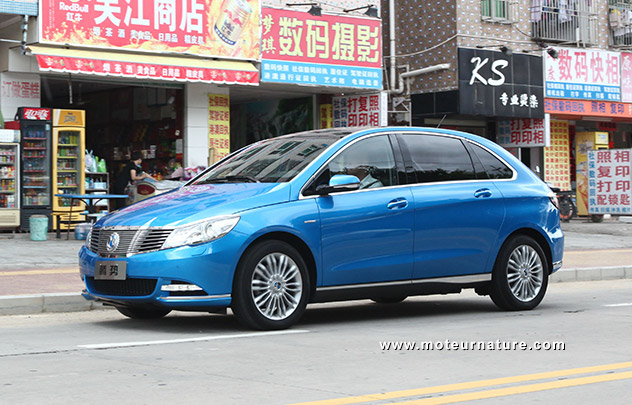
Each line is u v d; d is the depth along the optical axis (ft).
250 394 20.07
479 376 22.29
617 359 24.80
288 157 32.45
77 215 69.51
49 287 39.32
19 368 23.03
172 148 78.43
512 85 94.68
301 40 78.28
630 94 105.81
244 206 29.53
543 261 36.68
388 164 32.99
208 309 29.22
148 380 21.56
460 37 91.20
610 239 79.66
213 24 72.54
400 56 94.68
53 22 64.90
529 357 25.05
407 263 32.63
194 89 76.79
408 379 21.85
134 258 28.86
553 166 104.63
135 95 83.05
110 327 31.48
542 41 99.25
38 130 67.31
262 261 29.66
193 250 28.48
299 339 28.25
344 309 37.78
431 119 96.37
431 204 33.22
